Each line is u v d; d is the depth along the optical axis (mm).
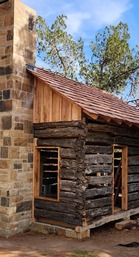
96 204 8359
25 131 8602
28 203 8586
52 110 8578
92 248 7164
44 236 8117
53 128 8523
